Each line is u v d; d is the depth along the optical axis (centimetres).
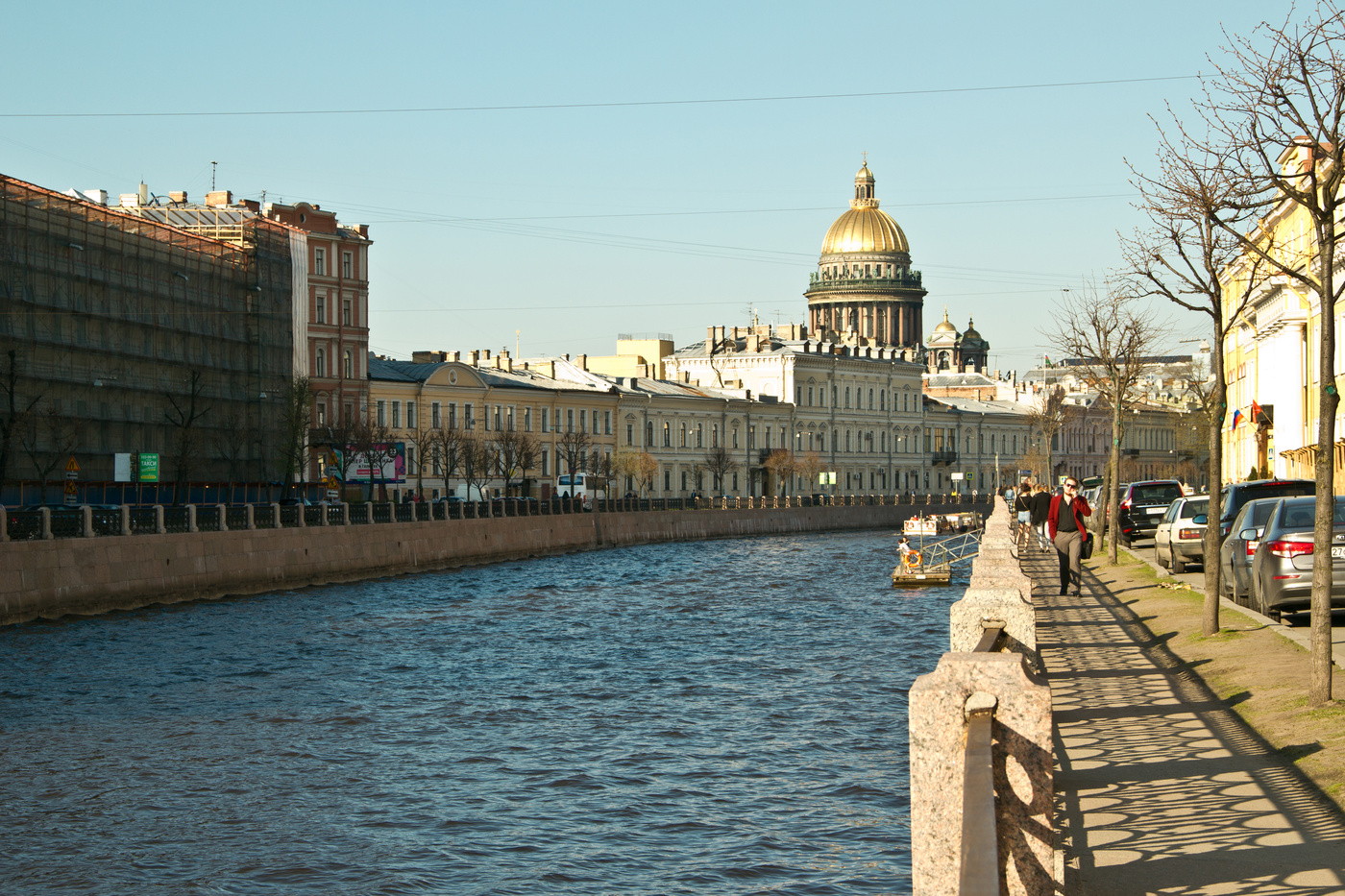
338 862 1490
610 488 11600
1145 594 2925
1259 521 2430
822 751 1983
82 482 6369
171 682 2880
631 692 2636
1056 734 1391
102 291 6600
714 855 1464
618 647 3450
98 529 4400
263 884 1428
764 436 13488
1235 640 1967
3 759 2064
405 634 3838
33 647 3478
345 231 9775
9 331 5875
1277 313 6131
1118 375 4981
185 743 2177
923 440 15600
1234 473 8012
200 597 4856
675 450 12525
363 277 9825
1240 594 2447
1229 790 1105
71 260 6362
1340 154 1498
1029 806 606
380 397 9931
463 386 10438
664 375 14100
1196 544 3306
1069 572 3053
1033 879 607
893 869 1389
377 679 2909
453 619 4272
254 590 5212
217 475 7538
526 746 2100
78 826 1669
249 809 1736
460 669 3056
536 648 3456
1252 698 1497
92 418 6512
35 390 6066
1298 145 1647
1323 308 1455
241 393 7894
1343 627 2092
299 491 8269
